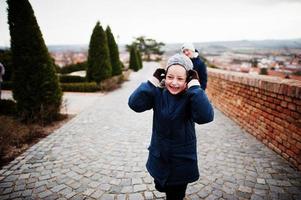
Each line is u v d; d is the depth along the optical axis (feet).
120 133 17.79
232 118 21.12
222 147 14.57
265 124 14.94
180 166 6.31
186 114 6.12
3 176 11.18
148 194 9.64
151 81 6.36
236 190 9.85
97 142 15.81
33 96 20.52
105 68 45.37
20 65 20.25
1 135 14.92
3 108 23.85
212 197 9.37
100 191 9.88
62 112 25.16
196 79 5.98
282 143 13.03
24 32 20.06
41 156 13.48
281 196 9.40
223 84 23.76
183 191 7.14
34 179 10.89
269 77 16.99
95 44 44.73
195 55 13.23
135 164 12.45
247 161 12.55
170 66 5.91
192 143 6.37
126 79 63.21
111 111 25.52
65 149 14.56
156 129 6.43
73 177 11.07
